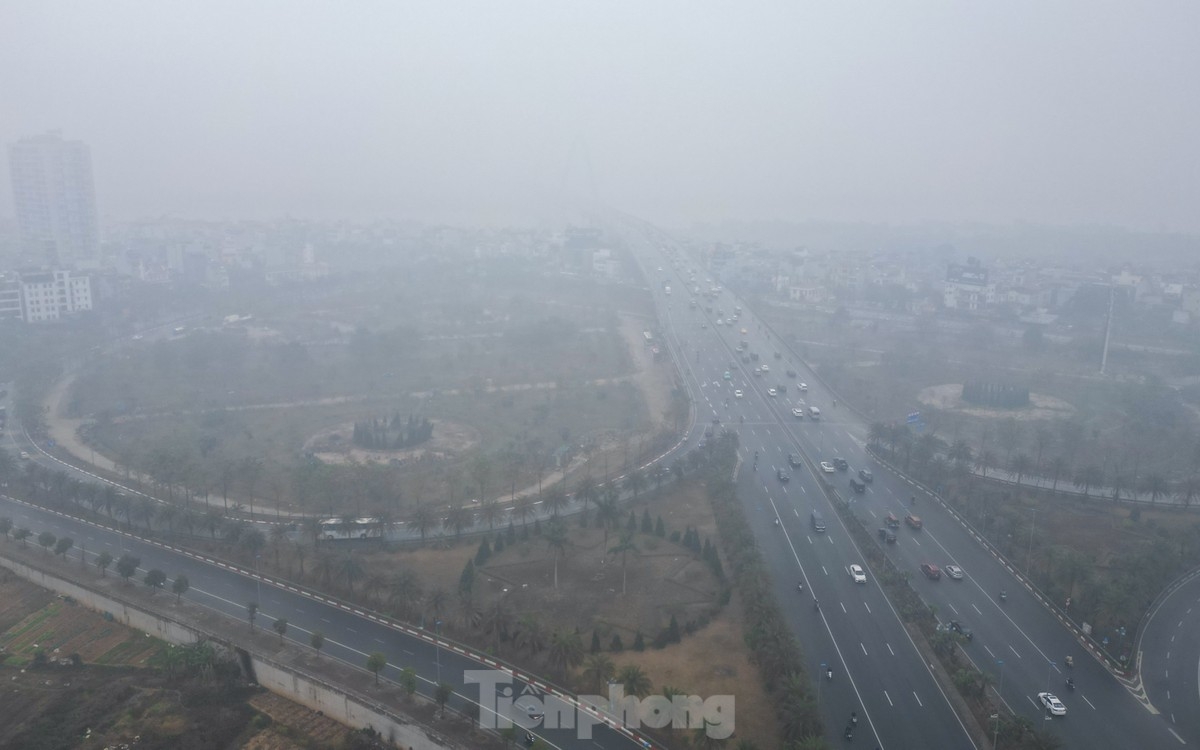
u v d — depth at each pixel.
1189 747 142.00
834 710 150.25
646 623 179.75
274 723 155.62
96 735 149.75
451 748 140.25
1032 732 135.88
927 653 168.62
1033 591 195.25
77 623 189.12
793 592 192.50
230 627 177.88
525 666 163.50
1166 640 175.75
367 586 184.88
